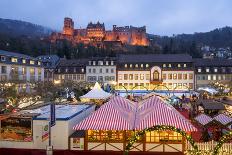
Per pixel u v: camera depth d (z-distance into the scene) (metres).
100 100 45.50
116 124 20.75
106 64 96.06
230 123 24.75
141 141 20.66
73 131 22.98
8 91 44.06
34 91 51.50
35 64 81.31
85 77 96.81
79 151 20.97
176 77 91.44
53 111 19.55
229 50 193.50
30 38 191.00
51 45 159.75
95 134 21.11
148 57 95.69
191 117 36.25
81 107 29.55
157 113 22.17
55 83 65.31
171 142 20.48
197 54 149.12
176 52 150.00
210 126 24.19
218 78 93.50
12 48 130.25
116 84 86.25
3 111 31.05
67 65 99.06
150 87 82.75
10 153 21.23
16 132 21.78
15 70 70.75
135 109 25.83
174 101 51.88
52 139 21.42
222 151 16.78
